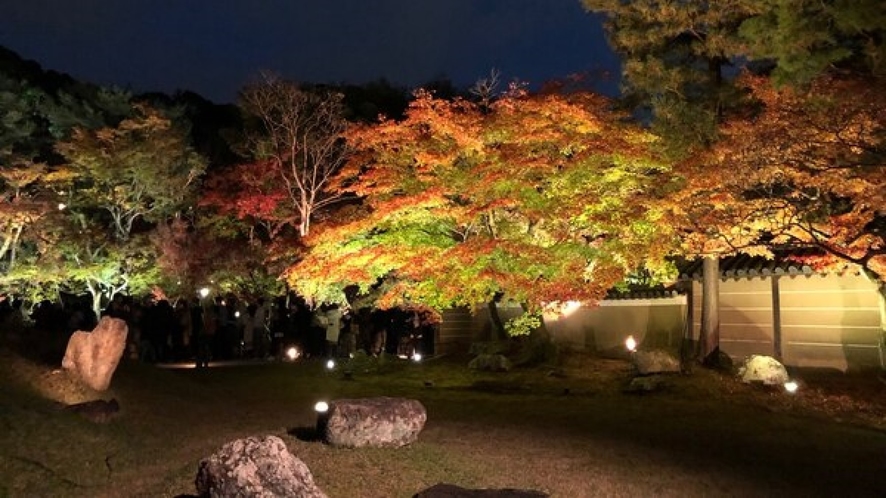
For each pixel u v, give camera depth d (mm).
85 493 8281
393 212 15672
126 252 21516
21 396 10586
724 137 15633
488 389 17469
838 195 15023
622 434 11906
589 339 23812
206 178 28156
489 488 8086
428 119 16078
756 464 10188
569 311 24391
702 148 15539
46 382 11469
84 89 27891
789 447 11266
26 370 11734
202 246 21984
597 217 15023
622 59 18109
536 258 15195
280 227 24469
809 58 12336
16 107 23797
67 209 22422
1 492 7891
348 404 10141
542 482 8930
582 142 15312
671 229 15539
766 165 13375
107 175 21516
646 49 17594
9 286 20453
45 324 20766
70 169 21938
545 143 15711
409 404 10383
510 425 12445
